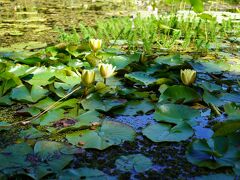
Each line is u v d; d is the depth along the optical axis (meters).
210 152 0.96
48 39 2.60
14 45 2.32
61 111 1.30
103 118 1.27
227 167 0.94
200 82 1.65
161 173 0.93
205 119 1.27
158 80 1.53
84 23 3.33
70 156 0.98
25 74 1.60
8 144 1.06
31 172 0.89
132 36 2.48
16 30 2.91
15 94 1.40
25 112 1.27
